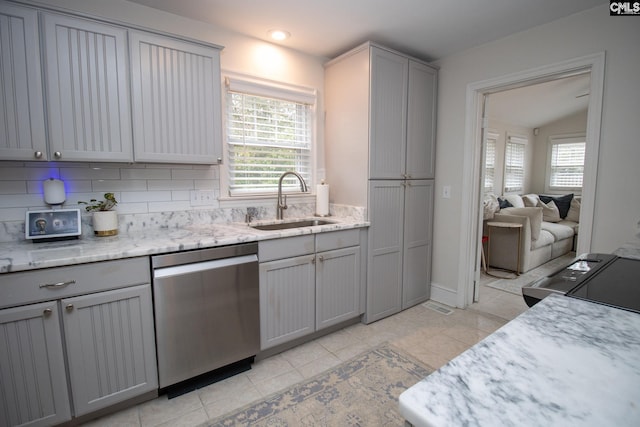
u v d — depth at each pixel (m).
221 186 2.46
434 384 0.47
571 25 2.17
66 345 1.46
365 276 2.62
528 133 6.31
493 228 4.13
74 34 1.65
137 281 1.61
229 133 2.47
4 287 1.33
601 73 2.04
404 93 2.71
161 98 1.92
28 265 1.35
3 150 1.54
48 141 1.63
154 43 1.87
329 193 2.94
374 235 2.63
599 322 0.68
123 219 2.07
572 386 0.47
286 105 2.75
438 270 3.11
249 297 1.98
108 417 1.63
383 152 2.62
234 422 1.60
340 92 2.75
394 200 2.74
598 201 2.08
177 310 1.72
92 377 1.53
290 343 2.28
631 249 1.47
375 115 2.53
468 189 2.85
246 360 2.09
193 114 2.03
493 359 0.54
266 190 2.69
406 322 2.69
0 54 1.51
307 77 2.82
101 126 1.75
